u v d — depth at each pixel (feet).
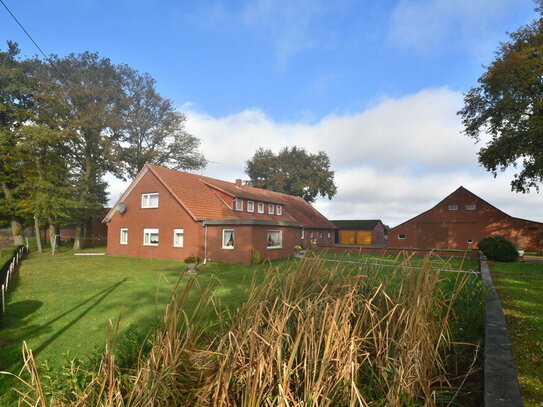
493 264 50.90
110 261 64.90
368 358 9.52
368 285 14.05
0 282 34.24
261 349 7.90
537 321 16.20
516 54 68.69
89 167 104.37
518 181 87.25
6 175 85.61
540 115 72.18
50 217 82.38
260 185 170.60
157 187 75.15
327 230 125.80
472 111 88.22
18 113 84.79
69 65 98.73
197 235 67.77
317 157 170.50
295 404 7.24
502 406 7.68
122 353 10.42
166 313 9.96
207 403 7.84
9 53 96.58
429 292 12.41
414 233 116.16
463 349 12.41
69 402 8.40
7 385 14.43
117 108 107.14
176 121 120.78
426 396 8.46
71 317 24.91
